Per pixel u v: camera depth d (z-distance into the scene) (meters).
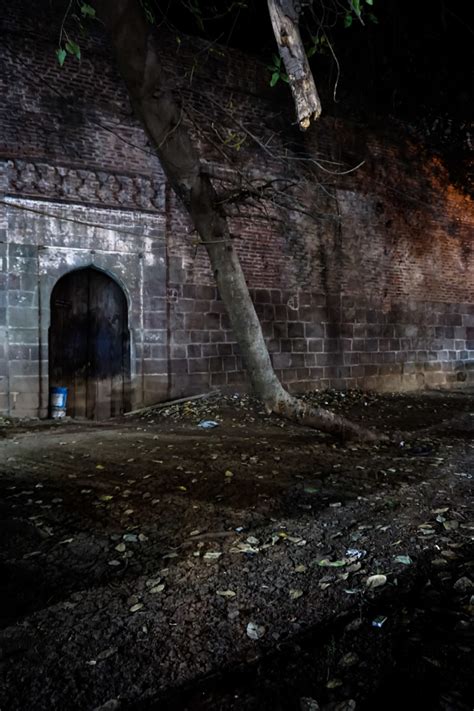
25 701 2.13
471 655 2.31
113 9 4.50
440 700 2.05
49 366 9.40
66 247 9.23
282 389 6.32
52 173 9.07
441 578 3.05
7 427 8.20
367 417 9.31
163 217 10.11
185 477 5.30
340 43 11.37
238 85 10.85
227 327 10.84
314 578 3.13
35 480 5.19
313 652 2.42
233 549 3.58
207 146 10.44
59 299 9.48
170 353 10.23
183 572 3.26
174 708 2.09
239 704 2.09
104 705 2.09
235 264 5.88
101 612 2.81
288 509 4.40
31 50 8.92
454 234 14.72
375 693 2.12
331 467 5.68
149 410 9.75
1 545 3.67
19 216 8.83
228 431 7.85
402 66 12.09
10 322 8.80
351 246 12.58
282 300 11.54
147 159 9.96
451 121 13.91
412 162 13.72
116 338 9.98
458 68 12.12
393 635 2.51
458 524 3.93
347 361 12.55
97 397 9.83
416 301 13.90
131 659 2.40
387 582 3.03
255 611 2.78
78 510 4.37
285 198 11.48
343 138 12.38
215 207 5.75
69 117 9.24
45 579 3.18
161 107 5.13
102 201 9.52
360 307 12.80
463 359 14.92
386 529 3.88
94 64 9.46
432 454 6.38
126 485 5.05
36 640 2.55
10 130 8.76
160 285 10.10
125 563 3.40
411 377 13.73
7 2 8.73
